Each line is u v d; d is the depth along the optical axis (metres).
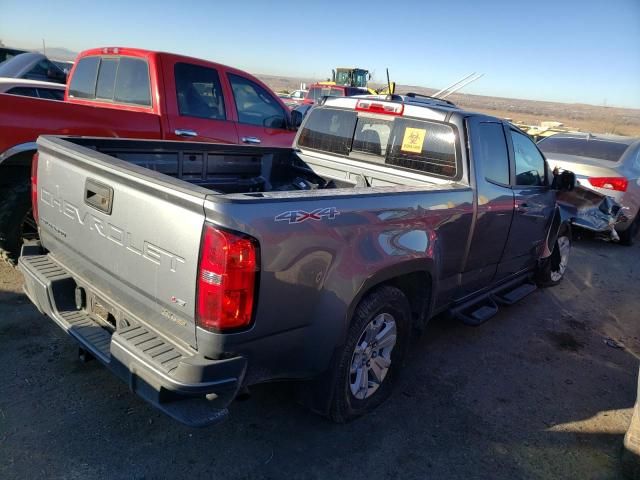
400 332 3.40
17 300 4.34
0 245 4.61
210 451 2.86
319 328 2.67
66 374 3.38
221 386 2.30
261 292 2.33
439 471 2.91
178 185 2.28
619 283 6.92
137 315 2.63
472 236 3.85
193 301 2.26
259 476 2.72
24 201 4.57
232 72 6.30
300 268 2.47
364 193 2.85
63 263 3.16
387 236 2.97
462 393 3.76
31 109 4.55
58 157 3.02
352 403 3.15
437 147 3.88
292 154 4.84
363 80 25.41
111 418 3.02
